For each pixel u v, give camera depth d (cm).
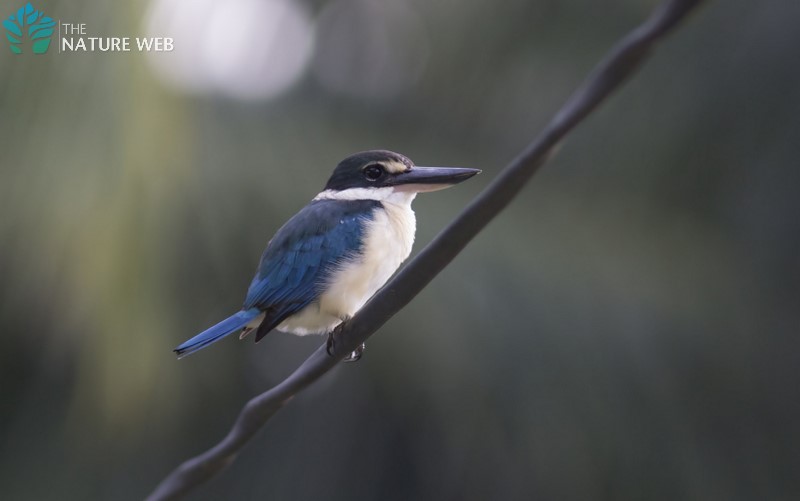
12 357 931
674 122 1112
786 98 1091
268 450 1206
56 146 755
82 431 991
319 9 1195
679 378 1009
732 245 1166
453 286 949
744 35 1090
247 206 905
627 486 966
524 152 416
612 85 376
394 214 803
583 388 947
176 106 828
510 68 1146
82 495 1051
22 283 790
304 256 768
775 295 1174
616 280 1019
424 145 1165
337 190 827
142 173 782
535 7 1134
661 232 1126
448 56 1164
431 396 961
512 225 1022
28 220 759
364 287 782
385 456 1165
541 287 969
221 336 747
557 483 966
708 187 1142
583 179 1129
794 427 1112
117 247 771
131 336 796
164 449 1073
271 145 973
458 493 1056
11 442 1026
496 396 935
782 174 1120
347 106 1171
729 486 1023
